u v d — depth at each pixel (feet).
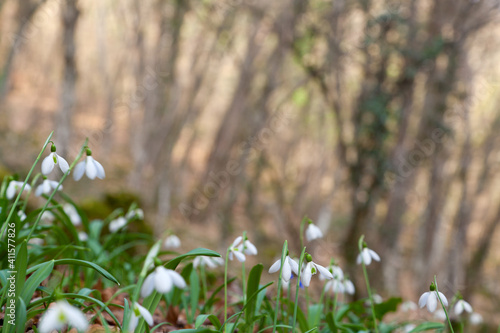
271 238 64.64
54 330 7.48
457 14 44.73
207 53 80.74
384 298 40.60
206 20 71.10
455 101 50.31
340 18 46.96
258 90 77.20
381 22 42.86
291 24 48.24
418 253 74.08
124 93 88.79
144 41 78.38
